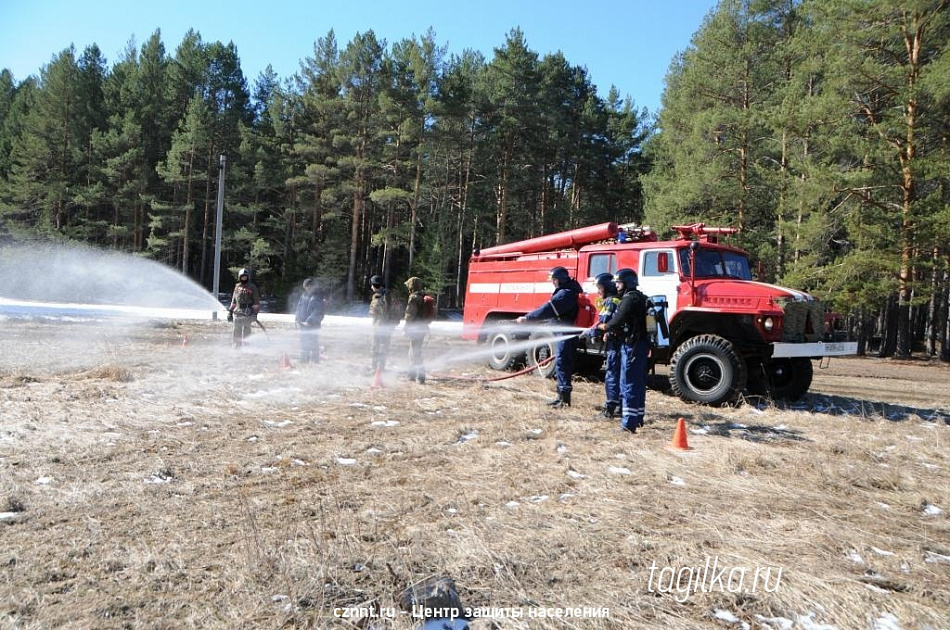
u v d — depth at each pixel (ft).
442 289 113.39
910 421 24.06
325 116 120.67
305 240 128.77
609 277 22.35
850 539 11.24
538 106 114.42
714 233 29.32
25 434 16.57
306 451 16.12
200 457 15.25
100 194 125.49
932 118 59.88
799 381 28.12
